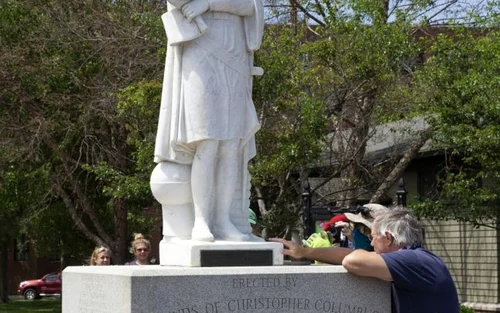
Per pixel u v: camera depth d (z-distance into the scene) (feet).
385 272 21.80
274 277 22.02
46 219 95.35
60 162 79.36
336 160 71.56
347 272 22.49
